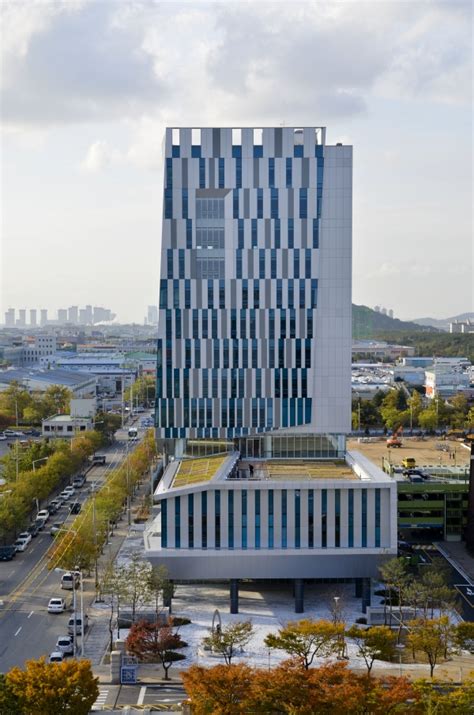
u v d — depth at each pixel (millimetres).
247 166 182625
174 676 115188
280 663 106625
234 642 114438
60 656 118125
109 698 107938
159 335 185750
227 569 140500
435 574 140125
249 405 186250
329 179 183125
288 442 186750
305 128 182250
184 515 142125
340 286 184375
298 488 141875
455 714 91188
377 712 89875
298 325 184875
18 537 181000
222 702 91438
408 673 114562
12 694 89750
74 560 150250
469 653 123062
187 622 135125
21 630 130750
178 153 182625
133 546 177250
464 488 193750
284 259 184125
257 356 185375
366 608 139250
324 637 106750
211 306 184750
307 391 185750
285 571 140250
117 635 128375
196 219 183750
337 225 183625
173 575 141125
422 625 116062
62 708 89438
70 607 141375
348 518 142250
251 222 183625
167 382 186250
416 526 194000
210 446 187000
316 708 89625
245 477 155750
